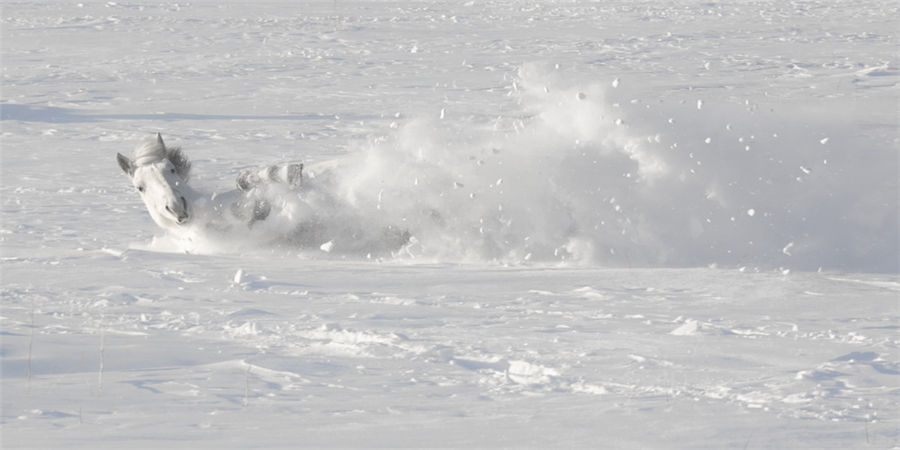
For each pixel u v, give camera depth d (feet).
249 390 50.44
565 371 53.42
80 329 67.31
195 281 86.58
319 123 220.64
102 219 124.57
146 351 59.82
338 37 428.97
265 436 40.40
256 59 360.28
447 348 59.47
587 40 411.13
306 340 63.46
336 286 83.66
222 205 102.94
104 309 74.33
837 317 67.77
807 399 46.14
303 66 340.59
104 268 92.22
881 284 82.99
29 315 71.92
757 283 81.92
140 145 103.19
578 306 73.67
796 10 539.29
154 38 428.15
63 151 188.55
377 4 603.26
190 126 220.02
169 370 55.31
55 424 43.27
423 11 559.38
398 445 38.75
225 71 330.13
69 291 81.71
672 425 41.45
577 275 87.35
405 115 228.43
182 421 43.65
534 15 536.01
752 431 40.24
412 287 82.99
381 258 102.58
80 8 561.84
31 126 221.66
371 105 249.75
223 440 39.73
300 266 94.38
